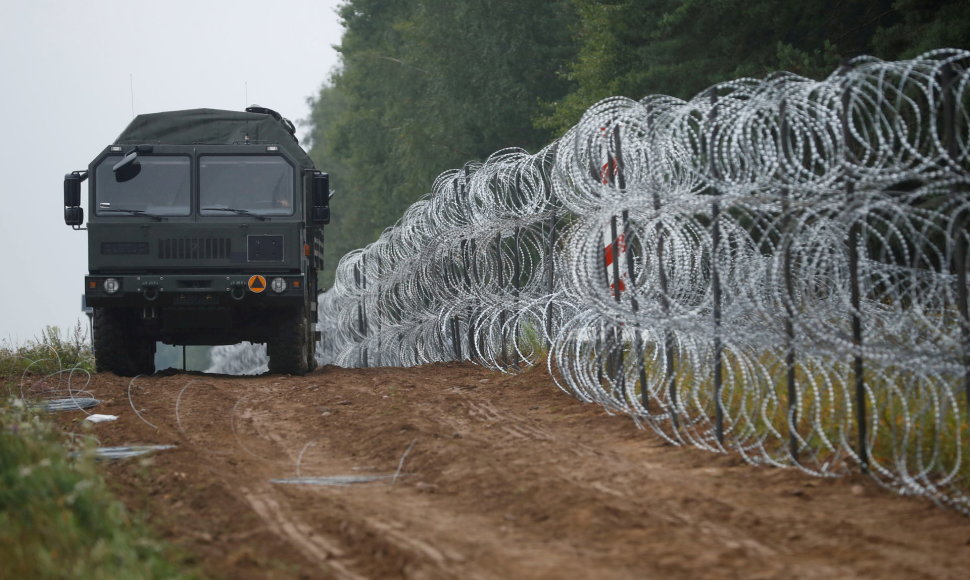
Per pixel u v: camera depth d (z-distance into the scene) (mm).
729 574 16109
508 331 44219
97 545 16859
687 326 25453
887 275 23688
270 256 46938
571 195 31172
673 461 24344
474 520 20172
